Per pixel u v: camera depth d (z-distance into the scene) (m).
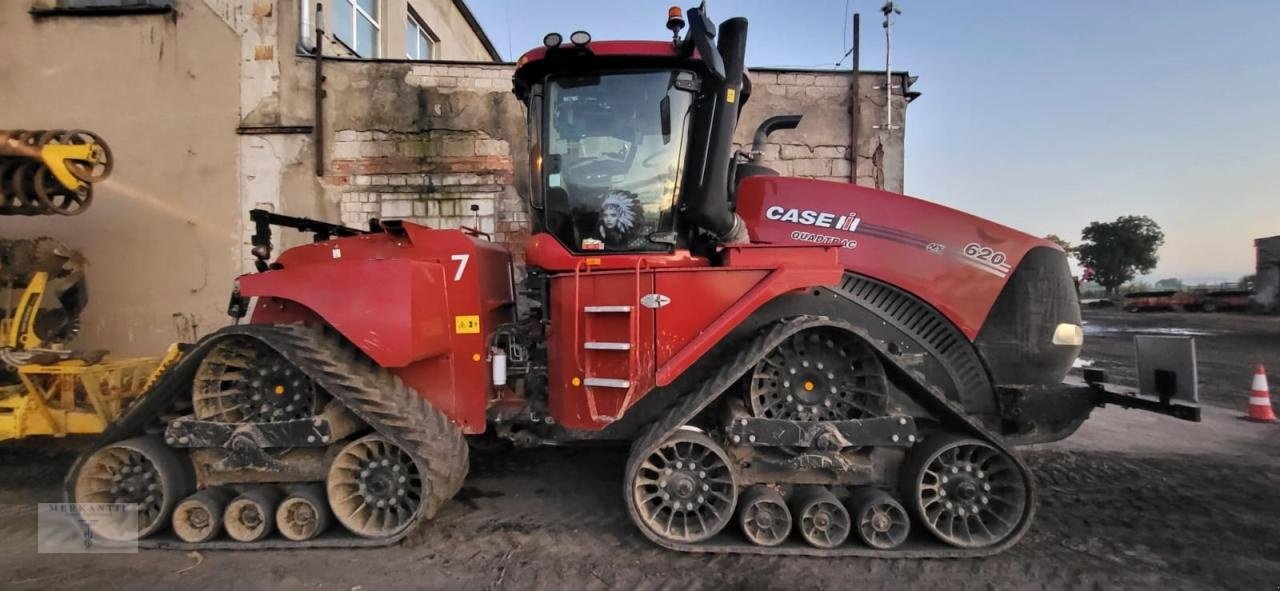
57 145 3.96
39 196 4.08
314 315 3.51
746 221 3.71
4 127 6.62
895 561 3.03
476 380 3.50
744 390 3.21
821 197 3.68
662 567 2.97
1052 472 4.36
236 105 6.41
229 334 3.13
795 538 3.18
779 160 6.58
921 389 3.07
